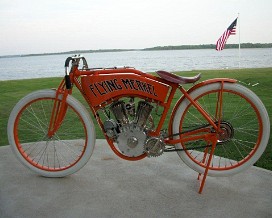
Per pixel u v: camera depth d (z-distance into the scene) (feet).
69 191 9.59
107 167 11.28
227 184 9.90
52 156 12.42
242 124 16.43
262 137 9.64
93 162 11.75
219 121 9.49
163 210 8.48
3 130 17.26
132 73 9.39
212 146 9.57
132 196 9.24
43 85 37.70
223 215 8.22
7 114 21.20
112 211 8.46
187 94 9.54
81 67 10.27
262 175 10.46
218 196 9.18
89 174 10.75
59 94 10.19
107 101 9.68
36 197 9.24
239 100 21.21
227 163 11.51
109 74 9.46
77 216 8.24
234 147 13.43
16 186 9.91
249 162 9.80
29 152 12.81
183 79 9.10
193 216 8.20
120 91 9.43
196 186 9.80
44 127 16.80
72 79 9.88
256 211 8.39
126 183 10.06
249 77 38.88
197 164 9.98
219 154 12.78
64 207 8.68
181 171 10.89
